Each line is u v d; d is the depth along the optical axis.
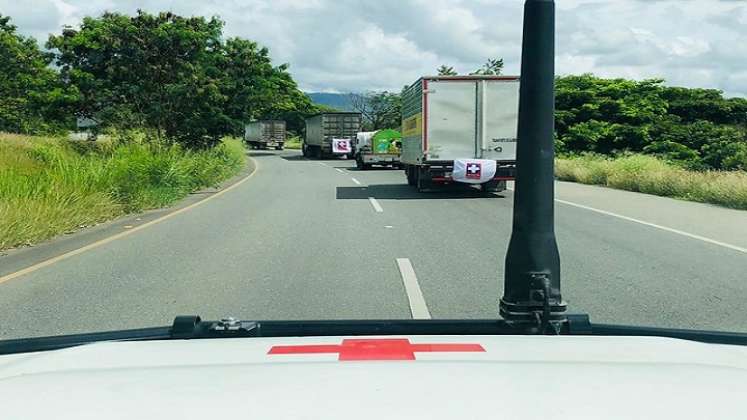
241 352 1.84
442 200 19.17
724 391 1.40
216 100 31.52
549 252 2.27
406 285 8.23
